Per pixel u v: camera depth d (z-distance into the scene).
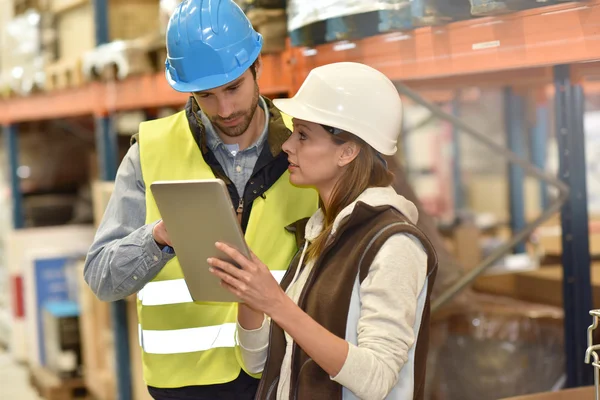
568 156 3.54
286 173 2.43
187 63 2.23
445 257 3.97
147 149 2.43
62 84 5.16
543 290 4.24
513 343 3.47
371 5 2.38
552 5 2.04
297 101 1.98
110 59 4.32
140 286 2.27
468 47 2.26
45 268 5.74
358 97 1.92
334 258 1.90
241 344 2.15
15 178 6.48
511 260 5.48
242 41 2.26
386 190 1.92
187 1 2.30
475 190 8.38
